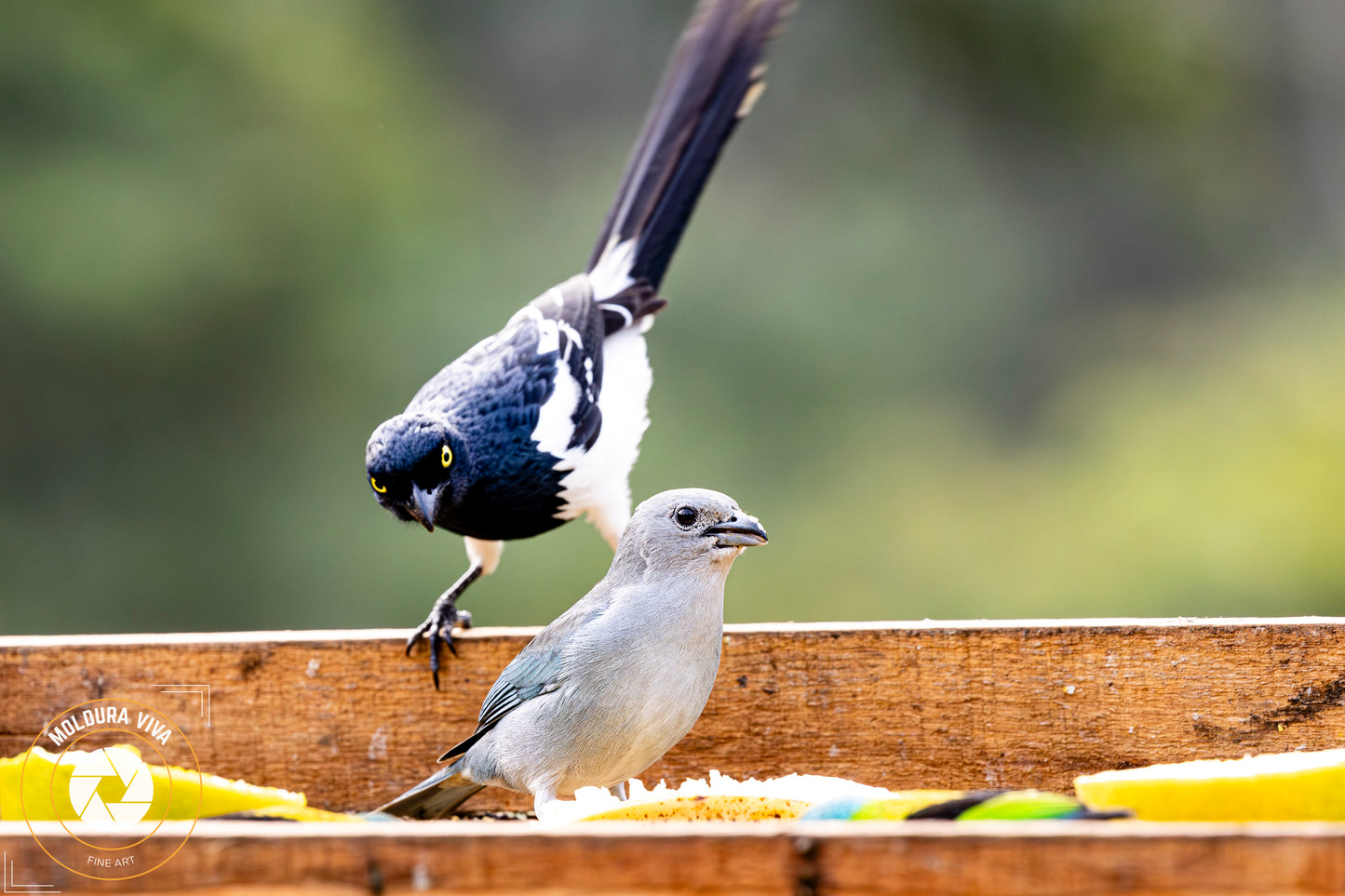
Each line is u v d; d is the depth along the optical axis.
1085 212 20.75
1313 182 21.27
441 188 17.25
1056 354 19.34
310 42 16.38
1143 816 3.59
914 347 18.36
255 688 5.14
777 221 19.03
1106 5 20.84
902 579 14.89
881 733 5.04
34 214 14.50
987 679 5.00
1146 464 14.93
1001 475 15.98
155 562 14.93
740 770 5.07
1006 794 3.43
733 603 14.96
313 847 3.10
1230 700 4.91
